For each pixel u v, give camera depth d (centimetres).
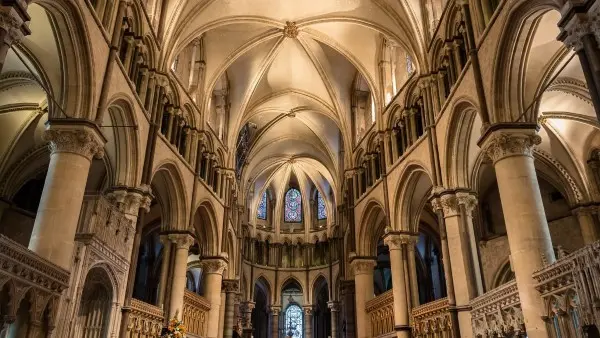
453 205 1722
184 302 2159
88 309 1366
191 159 2312
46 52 1345
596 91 849
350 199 2875
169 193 2139
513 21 1267
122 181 1611
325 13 2475
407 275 2153
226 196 2872
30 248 1102
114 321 1384
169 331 1653
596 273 909
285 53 2905
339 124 3064
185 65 2469
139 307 1581
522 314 1248
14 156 2017
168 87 2027
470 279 1614
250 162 3809
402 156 2197
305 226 4416
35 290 984
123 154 1633
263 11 2470
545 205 2395
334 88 3009
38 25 1284
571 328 1028
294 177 4672
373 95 2625
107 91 1366
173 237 2098
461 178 1753
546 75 1466
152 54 1872
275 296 4141
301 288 4203
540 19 1230
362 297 2578
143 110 1723
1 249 859
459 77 1631
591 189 2072
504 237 2338
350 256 2739
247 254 4100
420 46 2070
